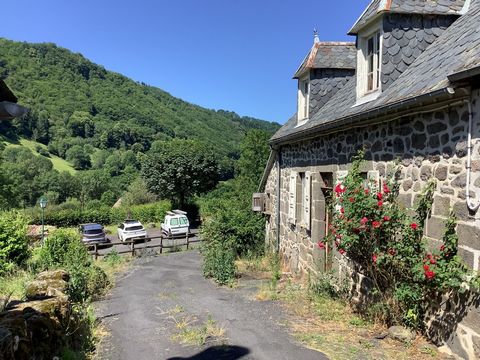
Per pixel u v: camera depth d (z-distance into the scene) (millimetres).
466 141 3945
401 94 4832
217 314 6332
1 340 3092
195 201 36344
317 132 7711
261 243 13484
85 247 13359
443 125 4320
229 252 10609
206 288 8906
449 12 5859
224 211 14266
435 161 4465
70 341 4742
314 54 9305
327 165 7828
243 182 32000
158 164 34875
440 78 4141
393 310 5117
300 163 9664
